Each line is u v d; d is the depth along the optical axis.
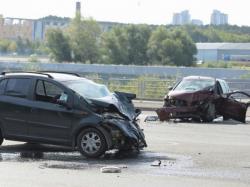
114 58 135.38
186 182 11.24
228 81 43.16
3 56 179.38
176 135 20.16
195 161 14.05
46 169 12.60
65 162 13.69
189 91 26.05
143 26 138.25
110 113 14.70
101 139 14.32
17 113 15.33
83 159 14.24
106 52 136.38
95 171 12.43
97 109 14.65
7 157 14.34
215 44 176.00
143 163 13.66
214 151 15.97
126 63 136.75
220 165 13.49
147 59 136.00
